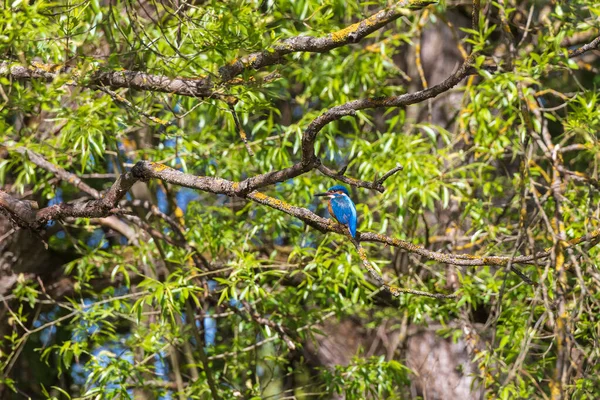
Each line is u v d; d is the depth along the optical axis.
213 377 12.70
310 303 13.66
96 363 12.12
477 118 11.27
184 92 8.59
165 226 14.28
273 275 13.04
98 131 10.99
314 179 13.12
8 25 8.05
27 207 8.51
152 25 12.20
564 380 7.64
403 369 13.12
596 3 10.87
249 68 8.25
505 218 13.50
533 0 11.80
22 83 11.35
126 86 8.64
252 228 13.27
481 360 11.92
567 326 7.78
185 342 12.89
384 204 12.23
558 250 7.86
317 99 14.78
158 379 13.00
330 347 17.94
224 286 13.06
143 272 14.63
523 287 11.70
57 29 8.69
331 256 12.75
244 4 8.66
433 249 14.52
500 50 13.52
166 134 9.98
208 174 12.75
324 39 8.05
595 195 10.94
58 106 11.30
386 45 14.45
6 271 14.34
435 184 11.81
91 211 8.27
